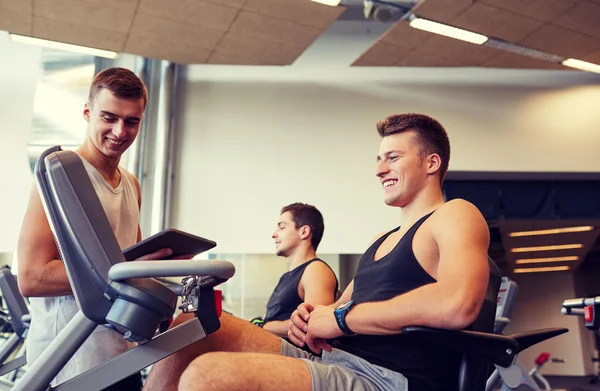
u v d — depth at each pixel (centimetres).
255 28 565
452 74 709
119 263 111
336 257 654
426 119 160
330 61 705
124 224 178
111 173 177
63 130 614
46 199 118
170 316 117
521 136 696
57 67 628
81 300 114
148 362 117
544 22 549
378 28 714
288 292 274
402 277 143
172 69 665
